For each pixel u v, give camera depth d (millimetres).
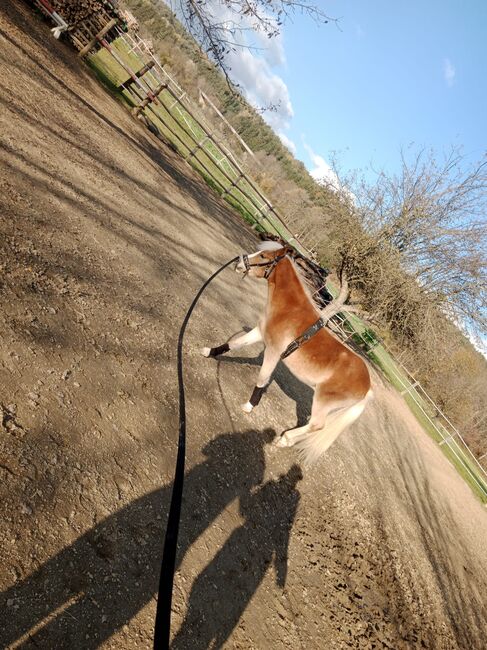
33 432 2570
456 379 26656
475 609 7254
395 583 5207
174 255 7246
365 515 5930
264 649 2967
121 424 3242
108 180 7160
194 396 4426
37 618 1945
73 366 3260
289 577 3781
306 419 6719
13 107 6074
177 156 15398
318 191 19969
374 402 13773
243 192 19141
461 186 16859
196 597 2814
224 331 6477
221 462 4090
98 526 2508
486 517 15242
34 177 5031
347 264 18047
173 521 1645
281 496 4617
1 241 3670
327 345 4715
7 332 2975
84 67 12156
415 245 17781
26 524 2180
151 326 4707
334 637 3652
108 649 2115
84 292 4121
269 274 4871
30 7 11367
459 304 17016
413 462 11906
